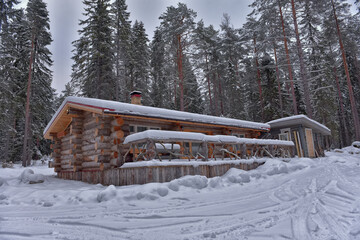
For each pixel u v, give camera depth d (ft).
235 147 44.19
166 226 11.43
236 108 99.60
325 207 13.25
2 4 57.26
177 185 21.22
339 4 83.56
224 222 11.62
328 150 95.86
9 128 77.66
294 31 70.33
